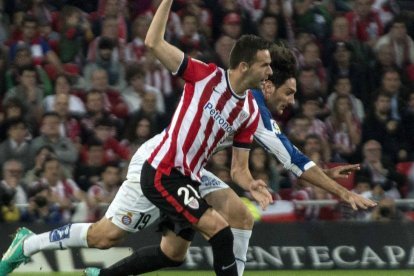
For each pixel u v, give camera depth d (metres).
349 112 30.91
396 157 30.77
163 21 15.90
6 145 27.83
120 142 28.52
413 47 33.75
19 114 28.09
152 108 29.08
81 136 28.91
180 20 32.19
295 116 29.91
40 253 24.77
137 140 28.55
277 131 17.42
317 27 33.47
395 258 26.17
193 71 16.09
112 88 30.31
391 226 26.28
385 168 29.11
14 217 25.28
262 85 16.92
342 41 33.16
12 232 24.75
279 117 30.48
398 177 29.14
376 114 31.09
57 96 28.97
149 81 30.91
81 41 31.62
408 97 32.00
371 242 26.14
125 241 25.02
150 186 16.36
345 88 31.22
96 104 29.30
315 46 32.31
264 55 16.03
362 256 26.05
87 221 25.48
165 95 30.89
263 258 25.62
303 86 31.11
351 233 26.08
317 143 28.36
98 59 30.89
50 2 33.16
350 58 32.69
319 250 25.91
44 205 25.42
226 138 16.81
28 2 32.34
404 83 32.69
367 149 29.09
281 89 17.53
